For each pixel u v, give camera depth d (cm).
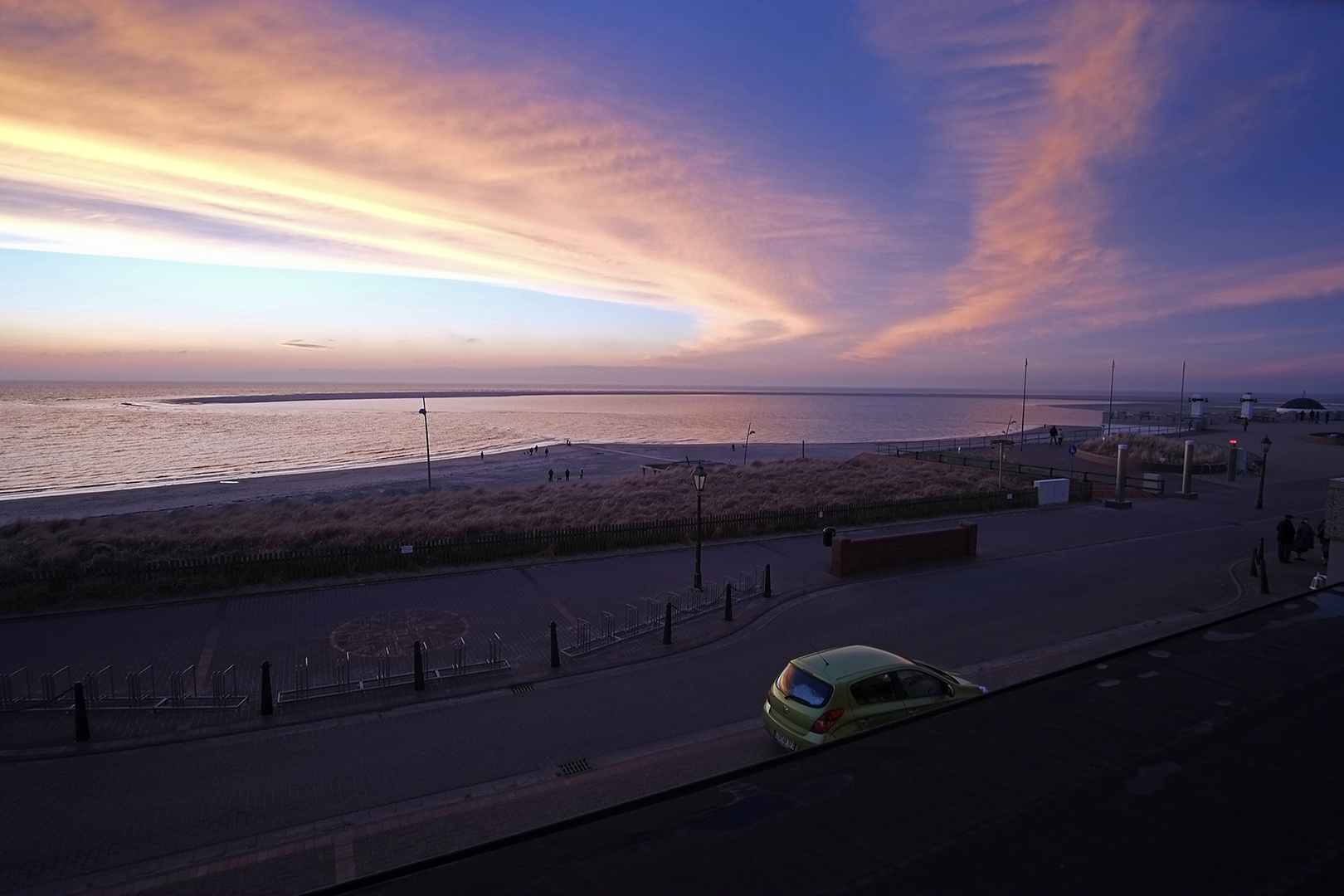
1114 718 577
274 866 798
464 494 3869
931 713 592
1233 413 11425
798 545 2431
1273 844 409
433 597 1795
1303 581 2002
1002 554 2341
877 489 3794
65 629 1548
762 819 441
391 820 889
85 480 5878
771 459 7075
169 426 13050
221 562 1861
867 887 373
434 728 1135
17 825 872
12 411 16838
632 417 19275
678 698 1253
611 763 1027
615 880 381
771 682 1323
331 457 8038
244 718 1159
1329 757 511
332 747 1071
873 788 475
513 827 872
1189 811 444
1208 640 755
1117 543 2517
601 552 2262
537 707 1214
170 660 1398
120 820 885
